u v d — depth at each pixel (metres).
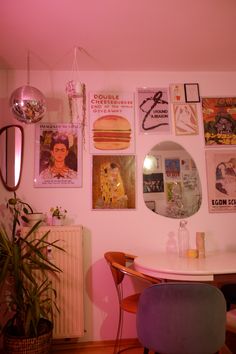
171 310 1.35
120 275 2.07
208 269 1.74
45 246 2.14
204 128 2.65
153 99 2.65
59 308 2.22
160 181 2.57
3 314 2.20
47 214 2.45
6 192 2.45
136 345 2.38
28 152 2.51
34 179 2.48
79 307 2.24
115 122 2.60
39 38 2.09
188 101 2.66
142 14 1.85
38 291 2.07
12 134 2.49
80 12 1.82
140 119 2.62
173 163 2.60
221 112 2.69
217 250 2.55
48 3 1.73
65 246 2.27
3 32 2.01
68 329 2.22
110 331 2.41
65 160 2.52
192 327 1.35
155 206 2.54
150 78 2.67
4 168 2.46
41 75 2.59
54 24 1.93
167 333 1.37
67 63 2.47
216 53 2.38
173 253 2.44
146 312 1.42
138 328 1.48
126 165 2.56
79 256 2.27
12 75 2.56
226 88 2.71
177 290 1.34
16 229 2.37
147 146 2.60
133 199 2.53
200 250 2.23
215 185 2.61
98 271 2.45
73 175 2.51
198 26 2.00
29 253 2.00
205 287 1.33
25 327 1.85
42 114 2.17
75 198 2.49
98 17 1.87
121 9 1.80
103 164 2.54
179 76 2.70
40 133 2.53
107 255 2.12
